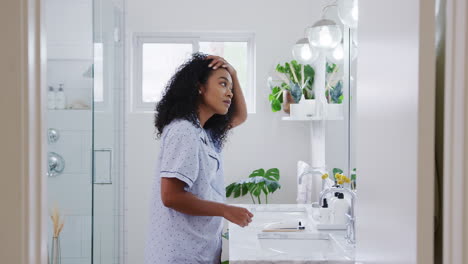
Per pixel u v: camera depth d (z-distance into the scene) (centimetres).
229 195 355
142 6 367
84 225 207
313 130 346
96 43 213
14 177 85
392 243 102
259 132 369
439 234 100
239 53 390
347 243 190
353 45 231
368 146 126
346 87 245
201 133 189
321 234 213
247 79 387
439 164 100
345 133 246
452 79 83
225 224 367
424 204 86
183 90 189
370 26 123
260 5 366
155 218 186
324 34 237
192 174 174
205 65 195
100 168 228
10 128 85
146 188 369
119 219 276
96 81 215
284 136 369
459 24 81
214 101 194
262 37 366
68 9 205
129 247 370
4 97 84
